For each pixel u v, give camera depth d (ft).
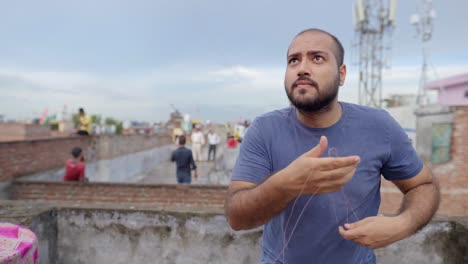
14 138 46.19
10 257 5.00
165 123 117.19
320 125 4.89
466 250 7.45
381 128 4.91
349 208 4.72
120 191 20.34
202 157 61.57
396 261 7.91
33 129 48.37
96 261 8.73
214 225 8.43
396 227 4.39
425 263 7.87
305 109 4.60
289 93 4.68
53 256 8.63
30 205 8.84
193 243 8.49
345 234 4.32
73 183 20.51
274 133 5.00
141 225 8.63
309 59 4.53
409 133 29.58
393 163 4.98
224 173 29.84
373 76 46.73
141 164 55.31
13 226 6.22
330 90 4.50
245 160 4.96
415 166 4.99
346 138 4.84
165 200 20.15
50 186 20.80
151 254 8.61
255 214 4.09
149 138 61.57
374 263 5.55
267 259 5.27
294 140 4.91
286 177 3.69
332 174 3.59
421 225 4.71
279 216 5.02
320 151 3.68
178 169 27.81
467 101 48.42
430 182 5.13
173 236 8.55
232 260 8.38
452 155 21.80
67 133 56.85
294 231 4.87
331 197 4.71
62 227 8.80
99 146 40.22
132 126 104.53
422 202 4.85
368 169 4.76
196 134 60.59
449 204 21.62
